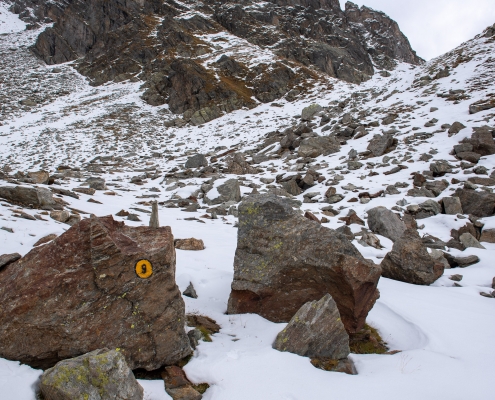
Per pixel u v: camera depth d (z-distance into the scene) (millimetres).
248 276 6621
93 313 4645
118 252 4812
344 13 126438
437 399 4387
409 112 33344
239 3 100438
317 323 5352
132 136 46344
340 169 24656
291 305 6371
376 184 20531
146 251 4965
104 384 3811
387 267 9734
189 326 5922
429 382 4719
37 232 9258
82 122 50688
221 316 6500
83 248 4832
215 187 20719
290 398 4273
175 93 59688
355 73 83062
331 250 6172
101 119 52156
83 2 102812
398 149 25953
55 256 4801
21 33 99125
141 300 4863
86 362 3906
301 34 93875
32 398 3887
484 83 34125
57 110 56938
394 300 7719
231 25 89562
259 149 35375
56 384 3773
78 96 66000
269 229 6746
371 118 35062
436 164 20406
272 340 5590
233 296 6738
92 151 39375
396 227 14164
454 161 21453
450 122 27938
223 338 5719
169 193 22750
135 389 4004
